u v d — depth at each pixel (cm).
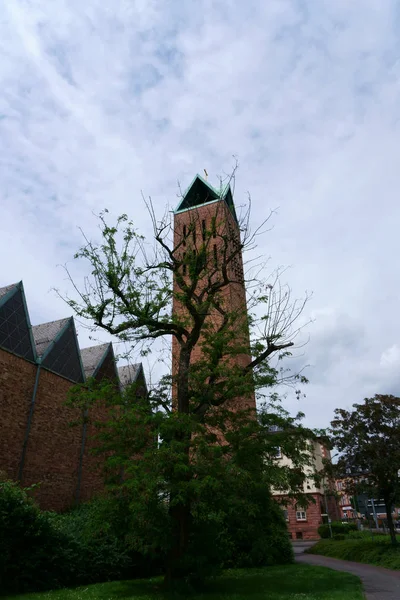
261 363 1570
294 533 4697
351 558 2505
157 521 1220
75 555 1468
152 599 1142
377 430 2458
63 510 2281
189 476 1230
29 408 2200
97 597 1174
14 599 1139
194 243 1792
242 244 1819
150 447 1315
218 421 1449
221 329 1603
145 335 1590
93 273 1542
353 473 2481
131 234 1589
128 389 1458
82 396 1398
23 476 2080
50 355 2428
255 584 1420
